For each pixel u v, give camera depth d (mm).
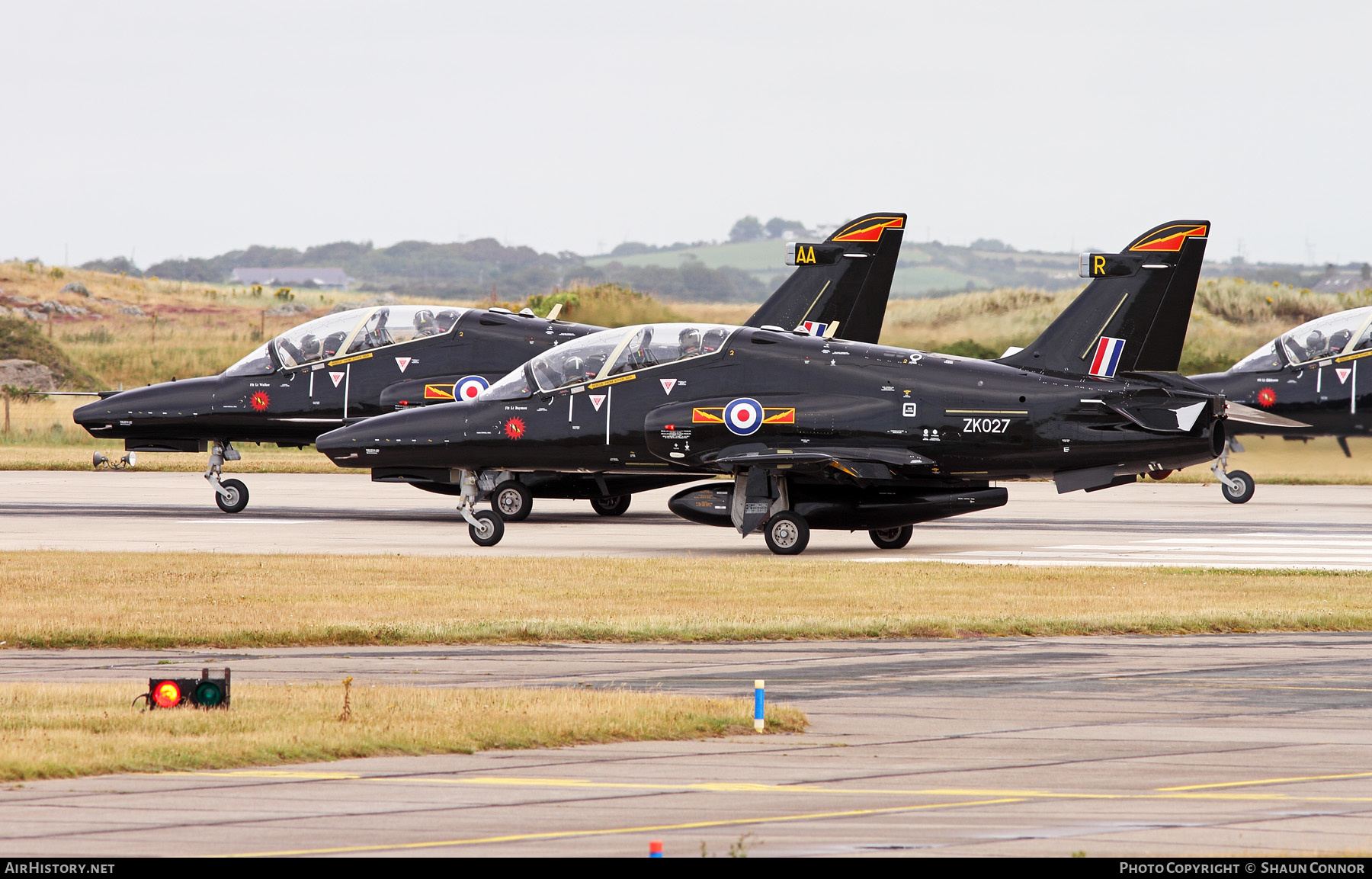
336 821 29625
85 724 36969
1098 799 31766
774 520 88188
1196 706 42750
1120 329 90000
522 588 67812
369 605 61594
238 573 71562
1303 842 28500
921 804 31266
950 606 63500
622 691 43875
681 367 94188
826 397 91438
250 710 39094
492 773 33812
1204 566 81688
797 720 39625
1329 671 48969
